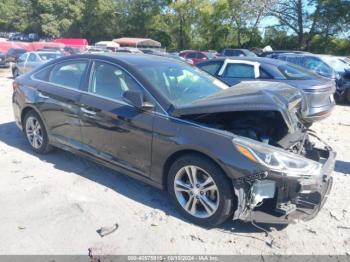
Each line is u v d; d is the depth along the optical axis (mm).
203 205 3441
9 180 4344
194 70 4688
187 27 52438
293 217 3252
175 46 54969
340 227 3592
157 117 3666
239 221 3607
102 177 4531
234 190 3217
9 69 22188
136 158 3891
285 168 3084
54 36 61969
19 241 3160
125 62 4176
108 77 4246
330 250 3219
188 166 3479
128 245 3168
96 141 4285
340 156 5805
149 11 55656
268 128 3668
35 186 4203
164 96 3762
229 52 25625
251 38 47656
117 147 4055
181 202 3594
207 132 3365
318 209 3383
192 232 3391
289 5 44156
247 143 3203
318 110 6953
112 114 4012
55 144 4902
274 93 3479
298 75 7312
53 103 4723
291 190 3154
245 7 45562
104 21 58750
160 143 3617
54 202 3842
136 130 3797
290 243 3291
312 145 4051
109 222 3502
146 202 3936
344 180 4766
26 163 4898
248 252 3141
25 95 5133
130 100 3693
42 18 62188
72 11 59594
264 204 3367
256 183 3137
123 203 3891
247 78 7520
